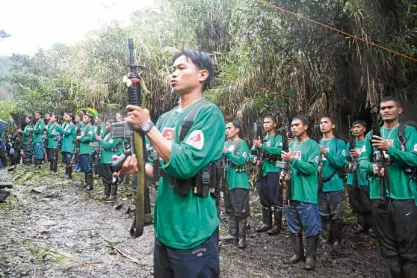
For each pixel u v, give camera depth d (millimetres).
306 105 7148
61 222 5410
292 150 4609
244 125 8086
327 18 5066
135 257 4164
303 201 4320
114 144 7004
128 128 1743
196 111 1849
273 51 6410
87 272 3613
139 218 1775
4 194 6680
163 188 1877
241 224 5031
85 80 11625
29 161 12078
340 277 4125
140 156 1755
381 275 4195
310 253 4312
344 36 5473
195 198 1821
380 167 3539
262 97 7066
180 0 10148
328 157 5129
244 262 4469
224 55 9688
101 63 11234
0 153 11945
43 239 4527
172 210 1822
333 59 6098
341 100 6840
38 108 13523
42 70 17828
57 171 10211
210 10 9750
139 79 1708
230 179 5090
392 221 3604
